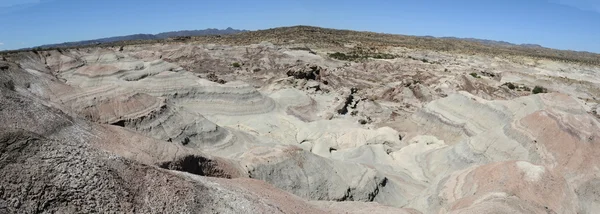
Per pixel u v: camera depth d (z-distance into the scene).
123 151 19.83
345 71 84.00
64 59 72.38
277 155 26.78
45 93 33.00
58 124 19.06
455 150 33.94
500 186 20.97
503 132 33.00
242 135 36.19
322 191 25.94
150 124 32.03
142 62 62.38
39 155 9.75
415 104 59.88
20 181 9.03
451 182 23.84
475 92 65.62
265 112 49.12
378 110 56.38
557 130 30.50
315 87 64.38
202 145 32.78
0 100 17.94
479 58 143.75
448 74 80.12
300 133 43.56
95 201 9.86
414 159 36.88
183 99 47.91
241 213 12.95
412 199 26.42
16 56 67.94
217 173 23.08
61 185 9.56
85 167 10.26
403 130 47.03
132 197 10.73
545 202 20.27
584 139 29.27
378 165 34.38
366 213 18.42
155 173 11.96
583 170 27.73
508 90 70.19
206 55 98.94
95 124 21.58
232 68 89.94
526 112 40.62
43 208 9.04
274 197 16.94
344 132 42.00
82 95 32.91
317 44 160.75
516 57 160.12
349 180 27.52
